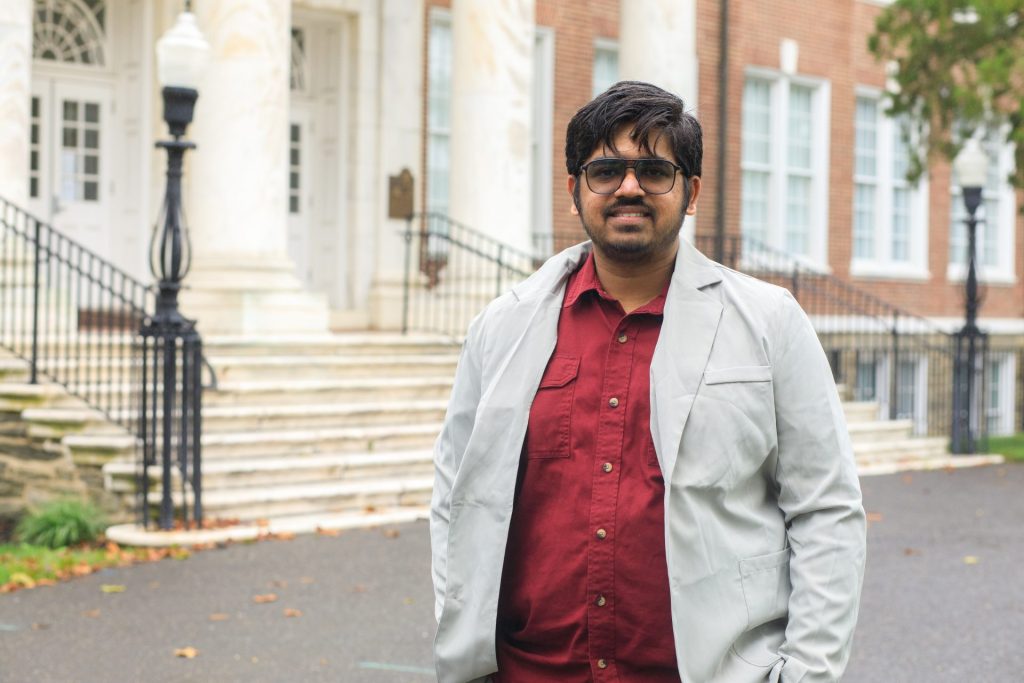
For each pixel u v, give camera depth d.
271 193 11.79
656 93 2.41
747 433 2.35
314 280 15.41
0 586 6.92
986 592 7.38
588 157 2.42
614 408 2.40
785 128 19.86
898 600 7.16
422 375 11.95
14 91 11.16
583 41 17.34
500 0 13.55
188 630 6.08
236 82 11.59
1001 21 15.23
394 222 15.38
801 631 2.32
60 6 13.32
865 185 21.19
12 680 5.25
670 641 2.34
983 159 14.93
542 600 2.40
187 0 8.59
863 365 19.38
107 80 13.62
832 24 20.47
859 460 13.94
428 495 9.77
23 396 9.80
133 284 9.37
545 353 2.46
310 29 15.34
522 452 2.45
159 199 13.51
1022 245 23.19
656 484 2.35
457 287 13.84
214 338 11.12
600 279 2.51
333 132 15.34
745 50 19.23
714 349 2.39
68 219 13.36
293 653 5.71
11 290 10.89
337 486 9.48
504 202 13.62
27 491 9.70
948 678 5.60
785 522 2.45
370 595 6.84
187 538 8.11
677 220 2.41
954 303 22.02
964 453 15.11
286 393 10.59
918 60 16.08
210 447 9.47
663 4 15.12
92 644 5.82
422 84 15.67
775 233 19.81
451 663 2.45
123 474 8.89
